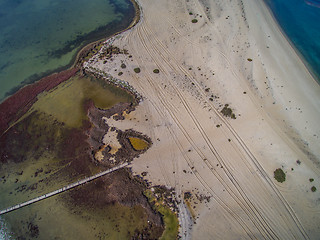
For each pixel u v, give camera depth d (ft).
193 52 163.32
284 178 110.01
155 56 162.50
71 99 142.72
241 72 147.43
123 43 171.22
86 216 105.09
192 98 140.15
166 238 98.48
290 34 181.57
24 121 135.44
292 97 138.82
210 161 116.98
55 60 165.37
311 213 102.58
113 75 150.92
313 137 123.03
